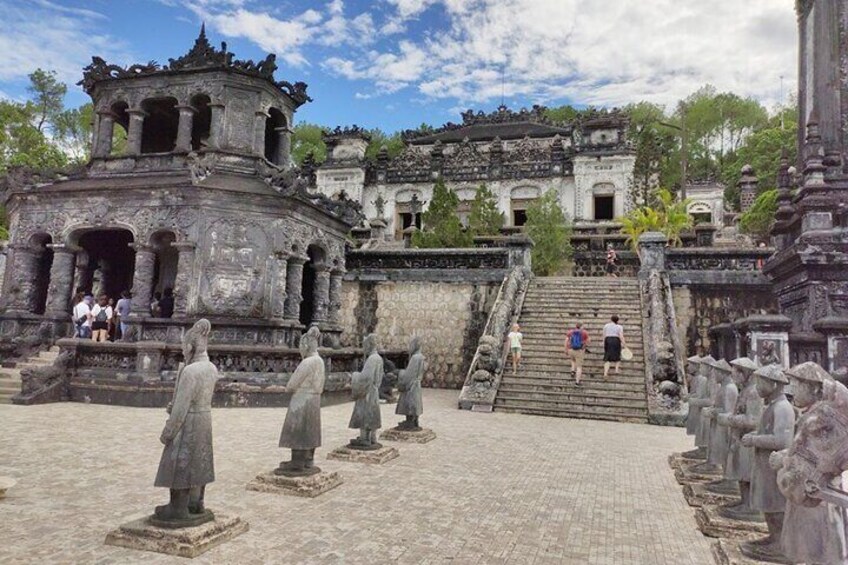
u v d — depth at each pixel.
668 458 9.37
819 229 13.69
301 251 18.31
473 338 21.45
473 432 11.62
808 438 3.85
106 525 5.47
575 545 5.47
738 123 69.19
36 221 17.98
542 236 28.53
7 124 37.84
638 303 19.25
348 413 13.91
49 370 13.98
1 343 16.98
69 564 4.55
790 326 11.54
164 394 13.76
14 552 4.74
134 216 17.02
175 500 5.13
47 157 36.84
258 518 5.86
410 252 22.72
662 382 14.36
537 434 11.64
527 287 20.95
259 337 16.70
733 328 13.42
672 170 60.16
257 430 10.85
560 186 45.53
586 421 13.73
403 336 22.16
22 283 17.95
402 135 60.22
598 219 44.19
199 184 16.41
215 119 18.81
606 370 15.43
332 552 5.04
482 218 34.59
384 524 5.85
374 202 49.91
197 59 19.05
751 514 5.86
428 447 9.93
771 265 15.88
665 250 20.39
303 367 7.06
